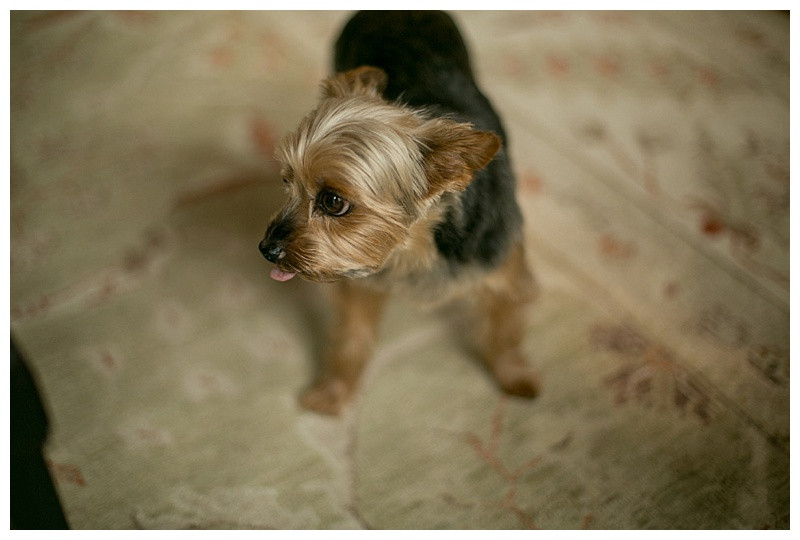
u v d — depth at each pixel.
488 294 1.66
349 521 1.63
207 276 2.13
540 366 1.89
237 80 2.77
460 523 1.62
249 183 2.40
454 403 1.84
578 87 2.67
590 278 2.07
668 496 1.63
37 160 2.48
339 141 1.20
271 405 1.85
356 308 1.73
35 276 2.12
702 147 2.42
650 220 2.21
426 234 1.39
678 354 1.88
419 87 1.62
